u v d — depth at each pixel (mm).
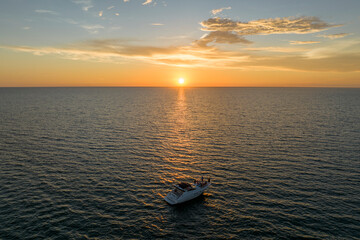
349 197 30812
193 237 23516
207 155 47656
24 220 25406
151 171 39531
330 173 38281
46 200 29609
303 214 27172
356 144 53719
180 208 28688
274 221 25953
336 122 80750
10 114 95500
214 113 108812
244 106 141625
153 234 23891
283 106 138250
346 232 23984
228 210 28281
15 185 33312
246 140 58625
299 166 41375
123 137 61188
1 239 22344
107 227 24750
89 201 29703
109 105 144875
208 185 32875
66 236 23141
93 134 63719
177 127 74938
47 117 89750
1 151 47875
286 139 59031
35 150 49000
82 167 40531
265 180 36125
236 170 40062
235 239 23203
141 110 120562
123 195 31484
